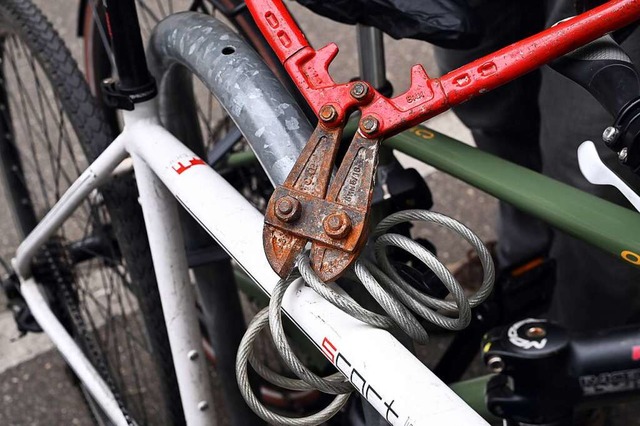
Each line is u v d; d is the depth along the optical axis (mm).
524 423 1143
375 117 829
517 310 1515
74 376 1744
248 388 888
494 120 1575
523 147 1646
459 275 1986
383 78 1381
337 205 810
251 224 949
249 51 1011
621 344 1065
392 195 1279
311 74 877
